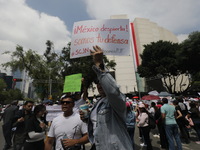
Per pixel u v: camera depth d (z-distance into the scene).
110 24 2.32
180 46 28.28
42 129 3.02
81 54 2.30
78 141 1.94
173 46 30.98
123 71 46.88
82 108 1.87
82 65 21.83
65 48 24.67
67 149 1.89
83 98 3.17
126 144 1.33
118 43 2.25
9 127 5.15
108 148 1.30
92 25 2.36
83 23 2.40
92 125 1.70
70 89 3.17
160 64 30.39
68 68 23.55
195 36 24.44
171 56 30.45
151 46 32.78
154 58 31.55
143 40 46.03
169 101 10.57
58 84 24.86
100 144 1.35
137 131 8.45
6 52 22.28
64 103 2.20
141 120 4.81
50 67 25.06
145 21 48.09
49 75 24.14
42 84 24.16
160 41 33.25
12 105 5.46
